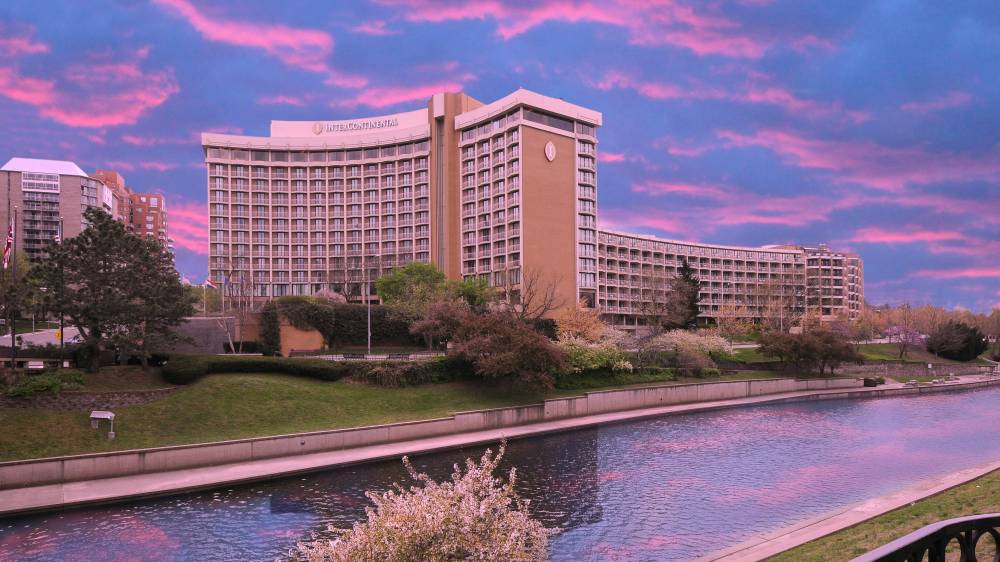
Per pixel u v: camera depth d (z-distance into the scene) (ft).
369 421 145.38
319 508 93.91
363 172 401.90
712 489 104.37
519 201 322.75
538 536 46.37
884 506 80.69
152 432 120.57
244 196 401.90
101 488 98.53
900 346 383.86
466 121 363.97
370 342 235.81
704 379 236.84
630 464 123.44
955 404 222.48
